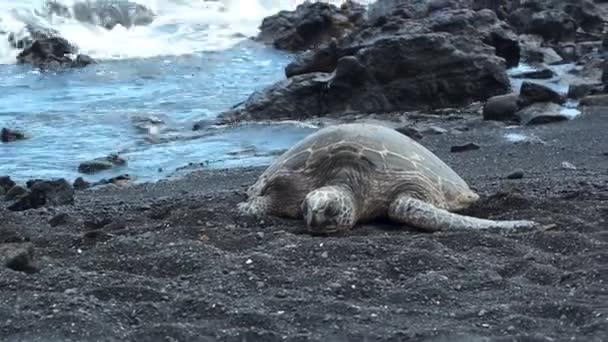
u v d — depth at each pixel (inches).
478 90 631.8
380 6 898.1
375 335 192.5
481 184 371.9
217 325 199.8
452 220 282.0
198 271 238.7
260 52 871.1
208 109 639.8
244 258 244.4
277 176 308.0
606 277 227.1
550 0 935.0
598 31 922.1
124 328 198.1
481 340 187.6
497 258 250.8
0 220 325.4
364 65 617.6
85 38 874.8
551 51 807.1
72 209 354.9
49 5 890.1
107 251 262.4
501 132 523.5
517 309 205.9
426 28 676.7
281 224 296.5
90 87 712.4
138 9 944.9
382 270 236.8
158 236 275.4
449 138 510.9
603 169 413.4
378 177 296.8
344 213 281.0
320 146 307.4
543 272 234.4
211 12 1005.8
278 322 200.7
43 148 531.2
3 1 885.2
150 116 609.9
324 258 248.4
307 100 610.9
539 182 367.6
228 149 522.9
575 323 198.2
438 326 196.4
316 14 888.9
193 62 816.3
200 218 300.2
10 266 242.4
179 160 499.5
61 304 207.2
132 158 504.7
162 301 214.5
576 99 606.5
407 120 584.4
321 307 207.6
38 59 796.6
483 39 725.9
